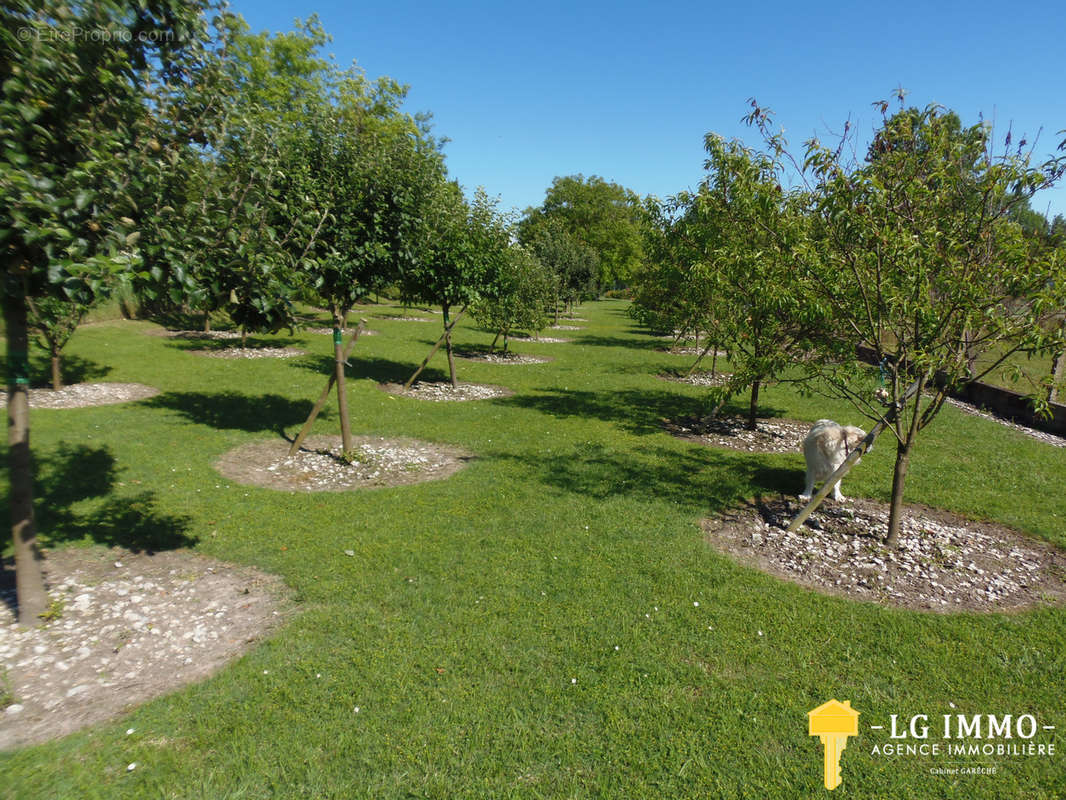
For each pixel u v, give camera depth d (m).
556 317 37.22
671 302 12.39
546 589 5.05
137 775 3.03
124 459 7.97
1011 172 4.61
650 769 3.19
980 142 4.99
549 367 19.59
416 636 4.31
